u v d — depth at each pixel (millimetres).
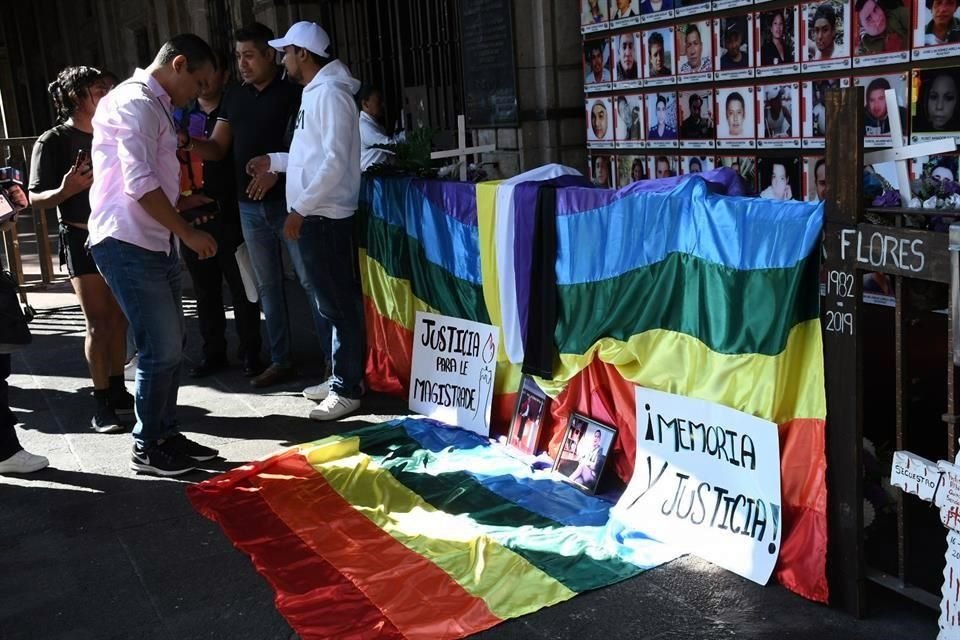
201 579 3326
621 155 5438
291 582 3232
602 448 3725
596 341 3695
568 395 3951
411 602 3045
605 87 5445
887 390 3346
